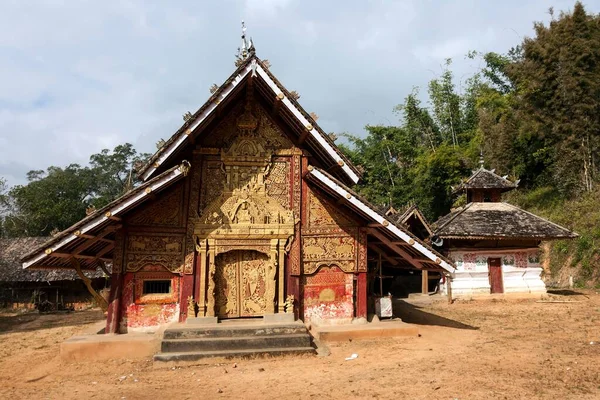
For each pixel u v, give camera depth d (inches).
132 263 454.9
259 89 493.7
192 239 472.1
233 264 485.4
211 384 323.9
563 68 1251.8
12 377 372.5
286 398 281.9
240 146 499.8
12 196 2097.7
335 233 499.5
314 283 490.6
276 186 501.0
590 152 1246.9
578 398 263.3
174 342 398.3
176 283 468.8
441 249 986.7
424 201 1717.5
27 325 830.5
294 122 483.2
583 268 1075.9
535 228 930.7
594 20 1244.5
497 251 949.8
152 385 325.4
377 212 448.1
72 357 400.5
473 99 1980.8
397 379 314.7
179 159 483.8
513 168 1535.4
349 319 489.4
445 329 534.6
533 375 318.0
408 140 2016.5
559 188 1323.8
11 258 1307.8
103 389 317.7
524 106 1391.5
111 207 402.3
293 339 418.9
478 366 348.2
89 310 1169.4
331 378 327.6
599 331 522.9
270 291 476.7
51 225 2167.8
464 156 1665.8
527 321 620.1
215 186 489.7
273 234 486.0
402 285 1171.9
